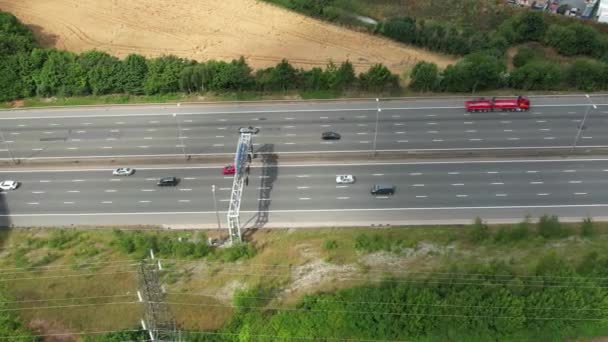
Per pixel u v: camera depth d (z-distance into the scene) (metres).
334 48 171.38
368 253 104.19
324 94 150.88
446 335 86.50
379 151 131.38
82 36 175.12
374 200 118.75
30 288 98.12
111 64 149.62
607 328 87.44
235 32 178.88
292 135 137.12
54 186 123.88
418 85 150.25
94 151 133.25
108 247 107.62
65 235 110.50
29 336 88.69
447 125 139.38
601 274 90.50
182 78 148.00
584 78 148.75
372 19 188.88
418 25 178.00
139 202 119.62
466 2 194.25
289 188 121.94
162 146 134.38
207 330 90.19
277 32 178.88
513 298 85.19
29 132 139.50
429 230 110.44
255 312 91.44
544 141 133.75
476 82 148.38
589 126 138.25
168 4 192.25
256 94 151.50
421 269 98.69
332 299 90.69
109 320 92.25
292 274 99.81
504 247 104.31
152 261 89.06
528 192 119.69
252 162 128.75
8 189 123.06
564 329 87.00
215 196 120.88
